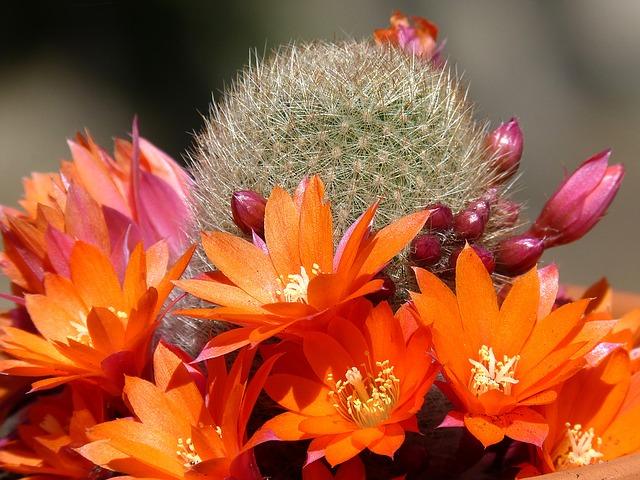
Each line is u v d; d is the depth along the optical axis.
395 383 0.24
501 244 0.26
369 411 0.24
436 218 0.25
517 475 0.24
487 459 0.26
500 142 0.28
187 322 0.27
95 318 0.25
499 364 0.24
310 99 0.26
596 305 0.29
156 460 0.24
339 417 0.24
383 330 0.24
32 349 0.26
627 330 0.26
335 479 0.24
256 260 0.25
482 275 0.25
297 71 0.27
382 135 0.26
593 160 0.28
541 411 0.24
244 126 0.27
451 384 0.24
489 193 0.27
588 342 0.24
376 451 0.23
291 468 0.26
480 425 0.23
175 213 0.29
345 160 0.26
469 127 0.27
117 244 0.28
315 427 0.24
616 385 0.25
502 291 0.26
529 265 0.26
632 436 0.25
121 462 0.24
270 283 0.25
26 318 0.29
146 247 0.29
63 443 0.27
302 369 0.25
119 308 0.26
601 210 0.28
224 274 0.25
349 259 0.24
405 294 0.26
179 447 0.25
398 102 0.26
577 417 0.26
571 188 0.28
